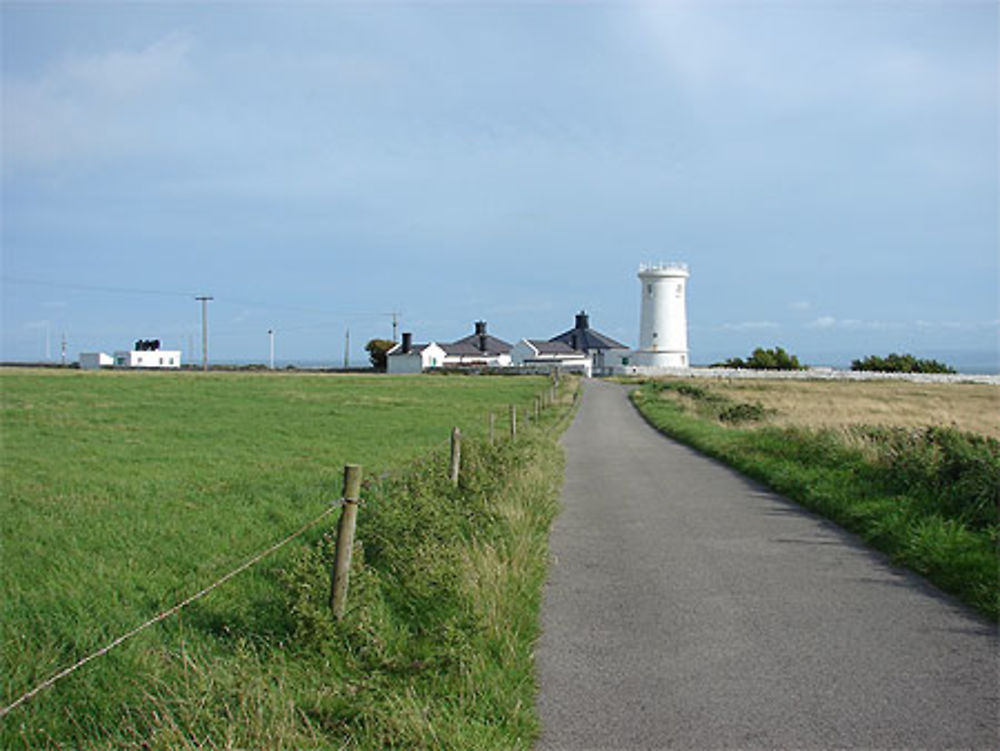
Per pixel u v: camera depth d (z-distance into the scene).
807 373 99.06
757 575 9.02
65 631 6.87
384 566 8.41
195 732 4.84
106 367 109.50
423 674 5.98
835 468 15.21
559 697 5.79
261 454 20.91
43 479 16.16
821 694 5.82
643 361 105.44
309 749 4.80
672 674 6.19
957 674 6.17
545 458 18.62
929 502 11.08
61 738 5.07
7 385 47.50
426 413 36.06
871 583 8.66
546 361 113.00
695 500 14.15
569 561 9.71
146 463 18.81
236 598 7.75
